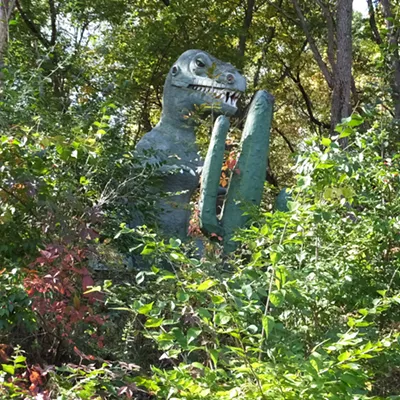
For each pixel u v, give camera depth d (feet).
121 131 27.73
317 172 15.75
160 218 27.20
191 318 13.73
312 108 71.26
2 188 18.31
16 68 27.32
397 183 18.80
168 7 53.93
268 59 64.95
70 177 20.15
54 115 24.43
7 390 13.44
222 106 28.07
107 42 45.32
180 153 28.22
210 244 23.66
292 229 15.42
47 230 18.37
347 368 11.11
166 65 55.57
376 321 17.30
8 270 18.53
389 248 18.44
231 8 58.70
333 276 16.69
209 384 11.49
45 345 19.52
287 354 12.21
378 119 23.57
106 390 13.96
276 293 11.91
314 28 53.83
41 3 53.98
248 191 24.90
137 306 12.15
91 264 20.97
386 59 33.88
